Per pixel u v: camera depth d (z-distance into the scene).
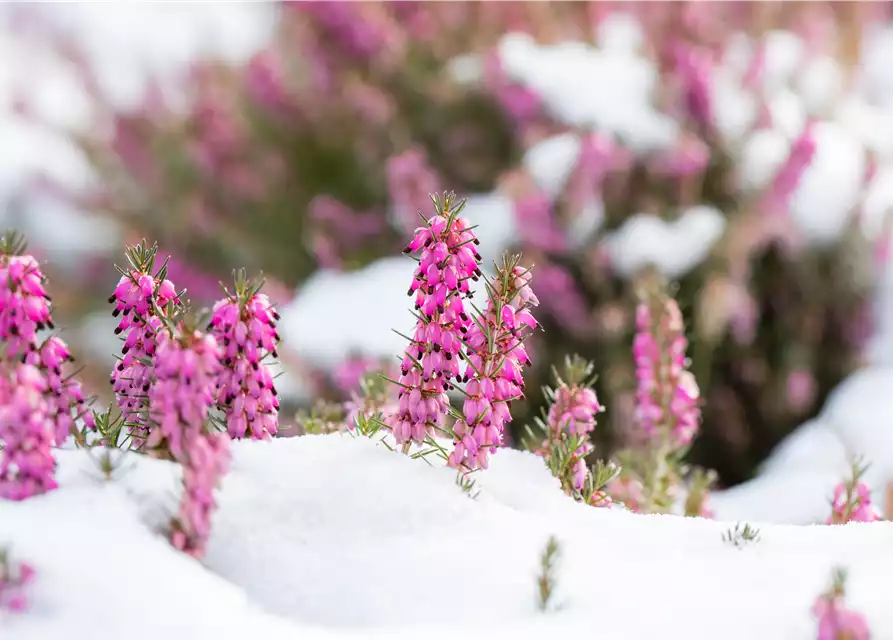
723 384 1.42
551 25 1.75
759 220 1.42
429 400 0.79
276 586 0.74
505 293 0.79
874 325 1.45
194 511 0.74
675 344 0.95
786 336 1.44
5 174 1.89
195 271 1.74
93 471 0.75
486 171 1.60
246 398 0.79
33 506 0.74
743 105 1.56
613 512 0.80
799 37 1.80
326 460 0.78
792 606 0.74
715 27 1.72
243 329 0.78
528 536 0.77
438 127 1.64
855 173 1.48
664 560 0.77
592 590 0.74
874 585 0.75
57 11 2.08
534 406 1.35
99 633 0.71
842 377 1.44
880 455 1.17
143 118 1.93
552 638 0.72
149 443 0.76
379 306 1.26
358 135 1.70
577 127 1.48
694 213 1.42
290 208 1.73
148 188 1.88
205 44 1.96
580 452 0.84
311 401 1.23
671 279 1.36
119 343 1.67
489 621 0.73
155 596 0.72
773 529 0.79
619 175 1.44
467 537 0.76
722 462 1.42
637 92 1.51
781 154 1.49
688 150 1.43
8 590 0.71
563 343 1.37
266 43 1.81
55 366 0.76
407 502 0.77
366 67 1.72
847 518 0.88
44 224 1.87
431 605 0.74
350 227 1.61
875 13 1.89
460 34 1.77
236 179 1.76
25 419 0.74
